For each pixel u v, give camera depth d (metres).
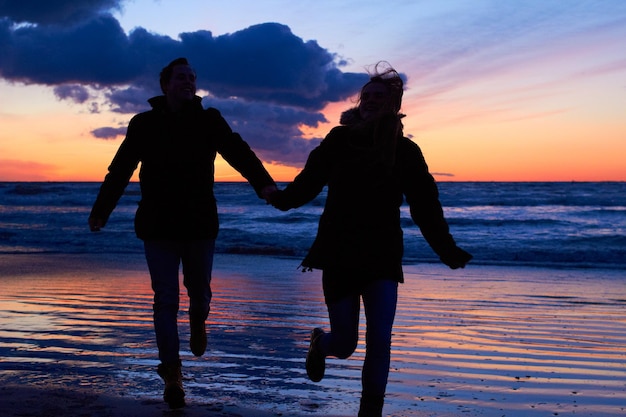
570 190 51.53
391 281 2.72
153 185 3.33
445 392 3.56
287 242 18.42
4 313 6.40
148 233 3.32
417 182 2.78
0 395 3.30
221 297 7.85
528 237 19.97
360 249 2.70
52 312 6.46
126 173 3.42
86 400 3.23
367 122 2.79
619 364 4.44
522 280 10.28
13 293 7.98
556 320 6.42
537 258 15.07
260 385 3.62
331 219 2.78
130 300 7.37
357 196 2.74
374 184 2.73
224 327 5.74
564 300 8.00
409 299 7.86
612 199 41.75
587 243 18.20
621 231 22.05
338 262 2.71
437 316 6.55
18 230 21.78
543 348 4.98
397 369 4.14
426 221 2.78
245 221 26.69
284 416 3.00
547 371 4.19
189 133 3.34
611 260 14.57
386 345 2.64
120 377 3.74
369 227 2.72
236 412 3.05
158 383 3.60
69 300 7.37
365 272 2.68
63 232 20.83
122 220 26.78
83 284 8.95
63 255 14.05
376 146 2.72
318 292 8.34
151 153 3.34
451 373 4.05
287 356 4.46
